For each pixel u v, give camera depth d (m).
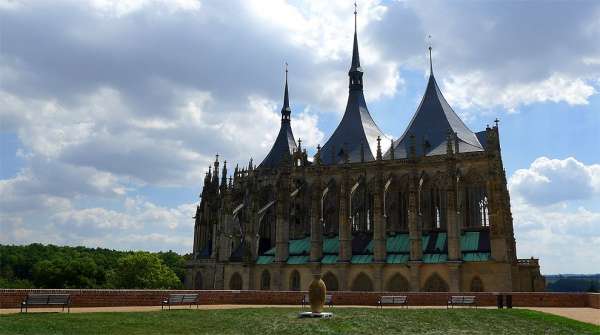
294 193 123.06
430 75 129.75
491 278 93.31
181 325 41.81
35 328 36.94
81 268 184.00
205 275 134.00
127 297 56.44
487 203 99.81
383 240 101.94
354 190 115.19
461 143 117.31
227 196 122.62
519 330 42.88
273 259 114.62
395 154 123.06
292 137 158.25
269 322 44.47
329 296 67.44
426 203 111.00
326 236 118.00
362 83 144.12
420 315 51.03
